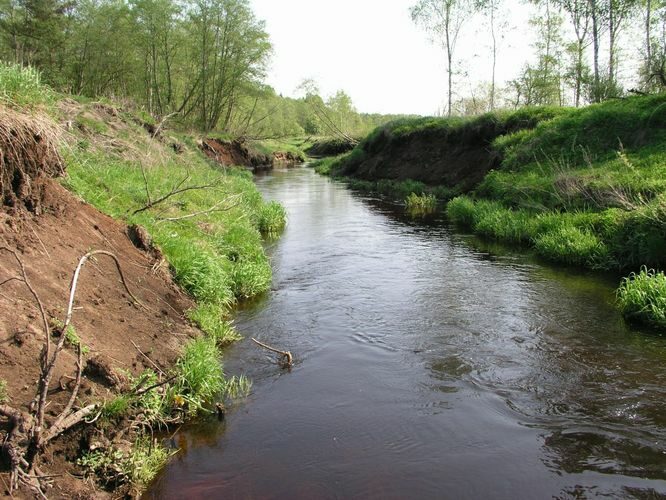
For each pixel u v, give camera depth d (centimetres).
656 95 1711
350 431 540
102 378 505
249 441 523
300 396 614
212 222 1205
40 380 412
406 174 2833
